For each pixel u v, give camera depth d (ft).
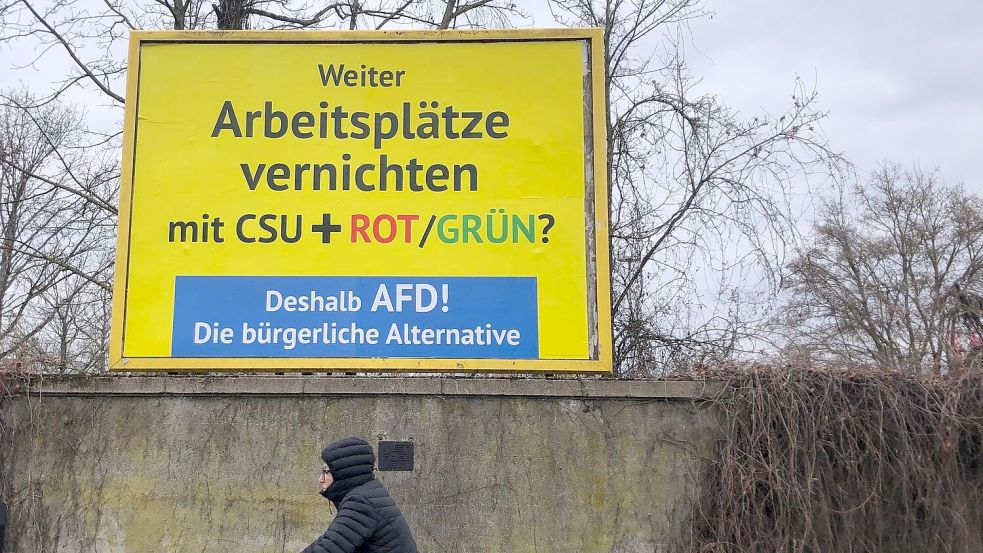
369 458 14.47
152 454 20.83
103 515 20.58
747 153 39.32
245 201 23.38
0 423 20.98
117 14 41.32
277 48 24.31
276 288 22.82
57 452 20.94
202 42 24.30
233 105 23.97
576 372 22.31
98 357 39.11
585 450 20.74
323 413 20.88
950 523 20.01
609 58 43.62
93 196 43.50
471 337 22.52
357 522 13.58
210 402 21.06
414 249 23.08
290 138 23.79
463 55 24.25
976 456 20.54
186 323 22.58
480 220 23.25
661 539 20.30
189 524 20.47
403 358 22.35
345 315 22.63
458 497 20.44
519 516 20.38
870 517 19.97
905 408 20.44
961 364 21.21
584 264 22.94
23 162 55.26
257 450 20.76
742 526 19.94
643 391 20.89
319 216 23.29
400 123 23.89
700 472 20.61
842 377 20.74
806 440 20.17
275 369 22.27
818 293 66.90
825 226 78.13
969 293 23.49
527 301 22.72
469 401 20.93
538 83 24.07
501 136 23.80
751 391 20.59
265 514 20.45
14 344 22.45
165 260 22.98
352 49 24.31
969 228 85.92
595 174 23.48
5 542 20.43
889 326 70.23
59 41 39.96
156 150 23.63
